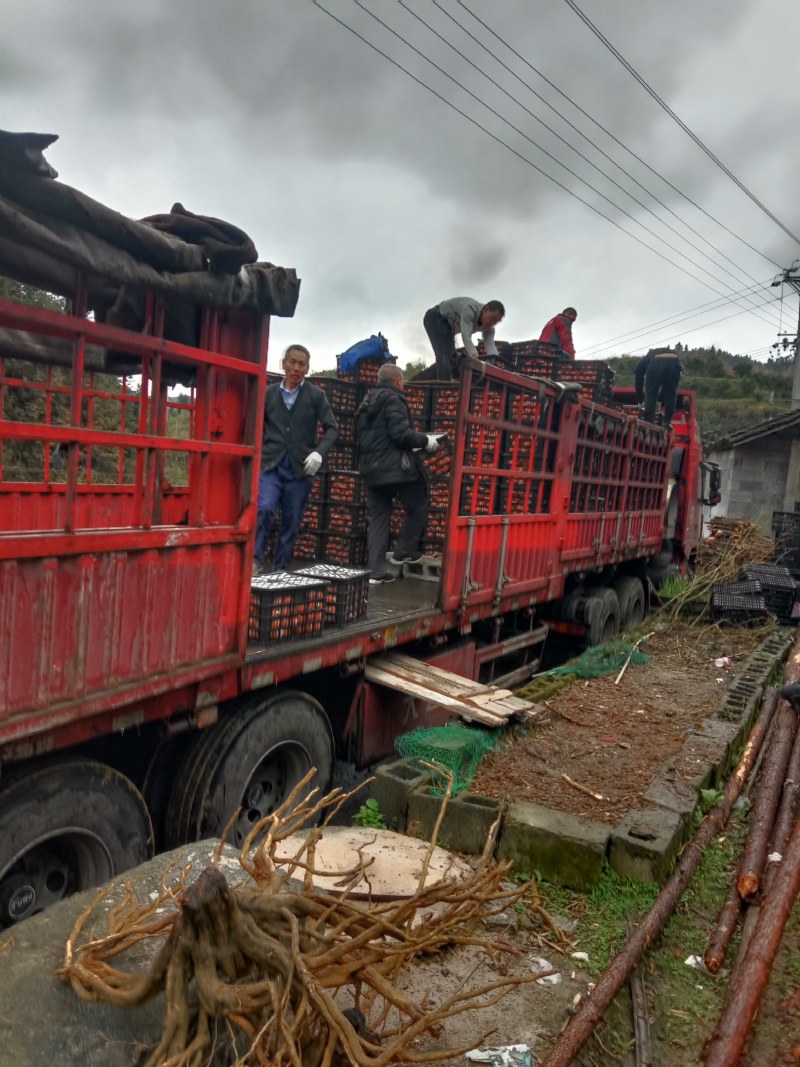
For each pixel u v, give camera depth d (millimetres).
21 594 2607
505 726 5070
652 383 10438
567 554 7484
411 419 6199
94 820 3041
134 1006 2039
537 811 3986
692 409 11727
